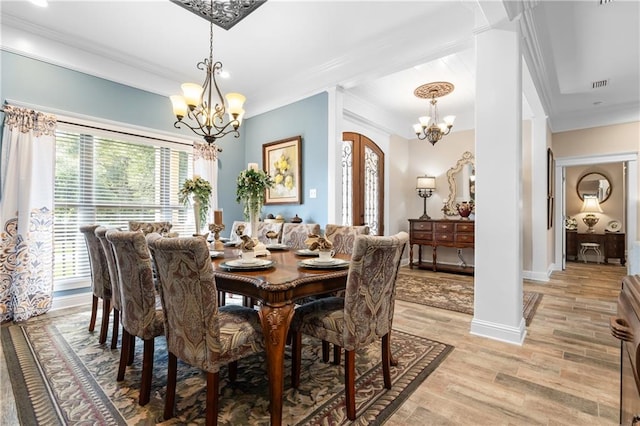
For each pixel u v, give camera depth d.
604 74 3.80
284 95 4.30
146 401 1.63
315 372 1.99
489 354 2.19
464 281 4.51
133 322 1.71
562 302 3.51
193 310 1.38
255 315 1.67
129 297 1.72
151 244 1.46
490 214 2.46
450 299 3.59
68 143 3.30
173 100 2.47
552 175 5.39
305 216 4.10
